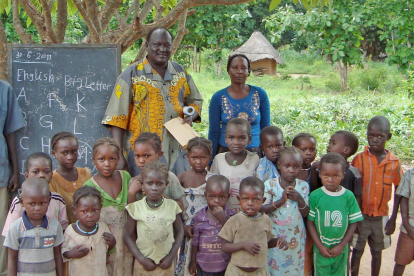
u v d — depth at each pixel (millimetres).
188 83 3498
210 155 2932
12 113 3139
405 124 8445
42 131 3480
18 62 3453
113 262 2674
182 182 2980
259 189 2551
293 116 9336
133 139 3244
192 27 15859
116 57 3506
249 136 3111
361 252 3229
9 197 3209
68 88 3492
